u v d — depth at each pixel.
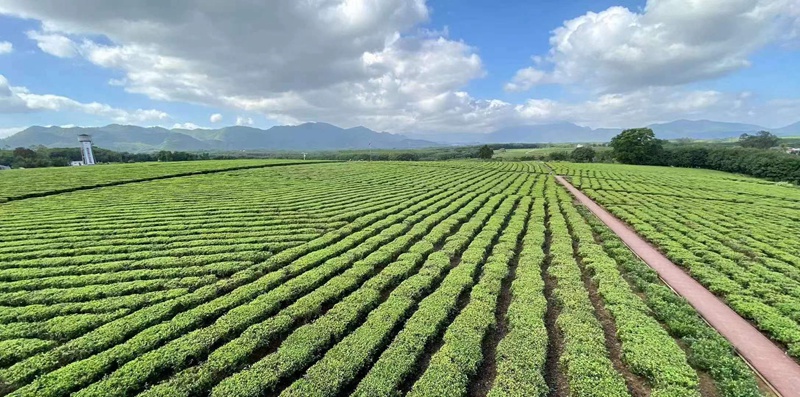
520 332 13.72
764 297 17.33
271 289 18.62
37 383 11.03
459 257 23.86
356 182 57.53
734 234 28.44
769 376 11.91
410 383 11.89
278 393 11.38
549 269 20.33
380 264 21.83
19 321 14.99
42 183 46.03
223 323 14.56
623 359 12.64
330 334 13.77
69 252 22.80
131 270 20.38
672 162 111.44
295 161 85.06
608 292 17.19
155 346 13.40
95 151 135.88
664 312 15.46
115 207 34.75
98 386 10.93
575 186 59.09
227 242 25.56
